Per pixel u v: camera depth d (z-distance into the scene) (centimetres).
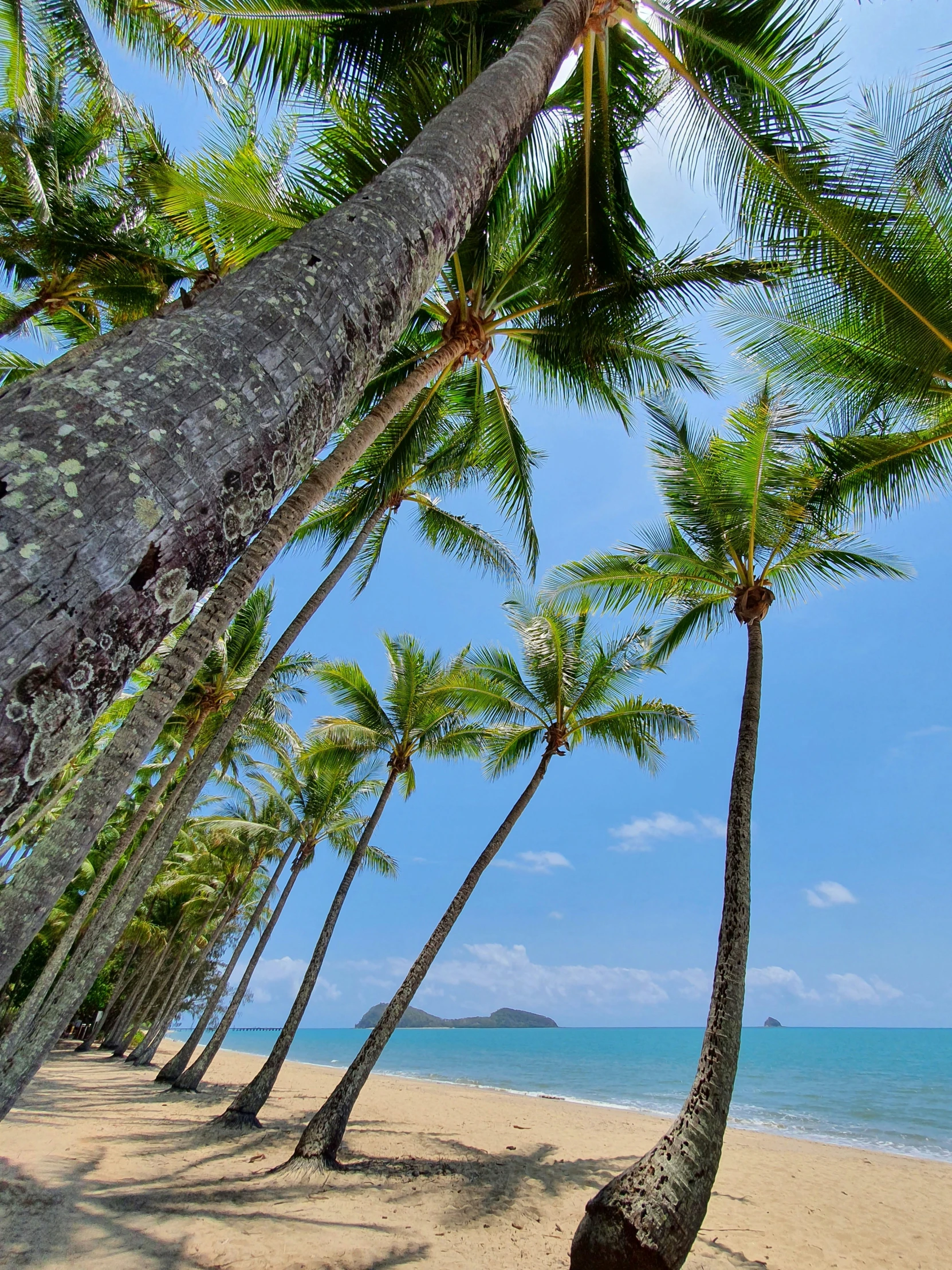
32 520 90
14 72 805
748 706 773
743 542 867
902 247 592
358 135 573
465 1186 858
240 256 715
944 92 447
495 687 1302
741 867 657
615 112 634
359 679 1350
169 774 1319
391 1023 943
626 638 1255
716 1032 579
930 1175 1181
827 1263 685
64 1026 433
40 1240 544
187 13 528
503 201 664
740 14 499
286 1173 816
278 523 419
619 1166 1055
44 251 889
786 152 535
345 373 153
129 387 111
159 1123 1135
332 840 2014
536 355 842
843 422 801
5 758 79
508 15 555
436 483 1181
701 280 716
